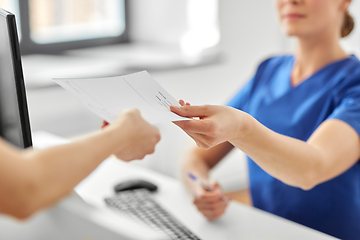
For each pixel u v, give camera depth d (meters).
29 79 2.28
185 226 1.11
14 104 0.77
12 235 0.63
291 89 1.36
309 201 1.26
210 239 1.09
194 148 1.54
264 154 0.90
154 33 3.20
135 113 0.59
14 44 0.71
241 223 1.17
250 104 1.49
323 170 0.98
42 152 0.46
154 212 1.17
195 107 0.73
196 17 3.03
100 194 1.37
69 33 2.98
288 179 0.97
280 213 1.32
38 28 2.83
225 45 3.10
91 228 0.59
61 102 2.42
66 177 0.47
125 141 0.56
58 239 0.62
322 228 1.26
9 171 0.42
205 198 1.18
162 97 0.72
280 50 3.32
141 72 0.74
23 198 0.43
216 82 3.08
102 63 2.63
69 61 2.70
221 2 3.03
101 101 0.66
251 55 3.22
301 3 1.26
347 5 1.29
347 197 1.22
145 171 1.57
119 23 3.22
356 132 1.08
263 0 3.20
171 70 2.78
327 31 1.29
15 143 0.82
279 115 1.35
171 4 3.09
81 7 2.99
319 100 1.27
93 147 0.51
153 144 0.63
